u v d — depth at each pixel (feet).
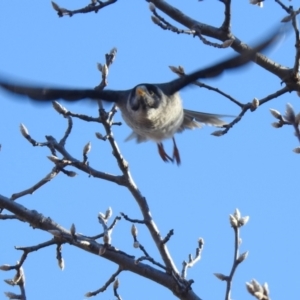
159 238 33.22
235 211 28.53
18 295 32.40
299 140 25.53
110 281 33.04
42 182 34.83
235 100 33.24
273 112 31.48
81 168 34.71
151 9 33.45
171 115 43.75
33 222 34.12
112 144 34.01
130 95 42.09
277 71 32.78
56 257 33.14
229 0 32.35
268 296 24.31
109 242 32.63
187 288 32.01
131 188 34.12
